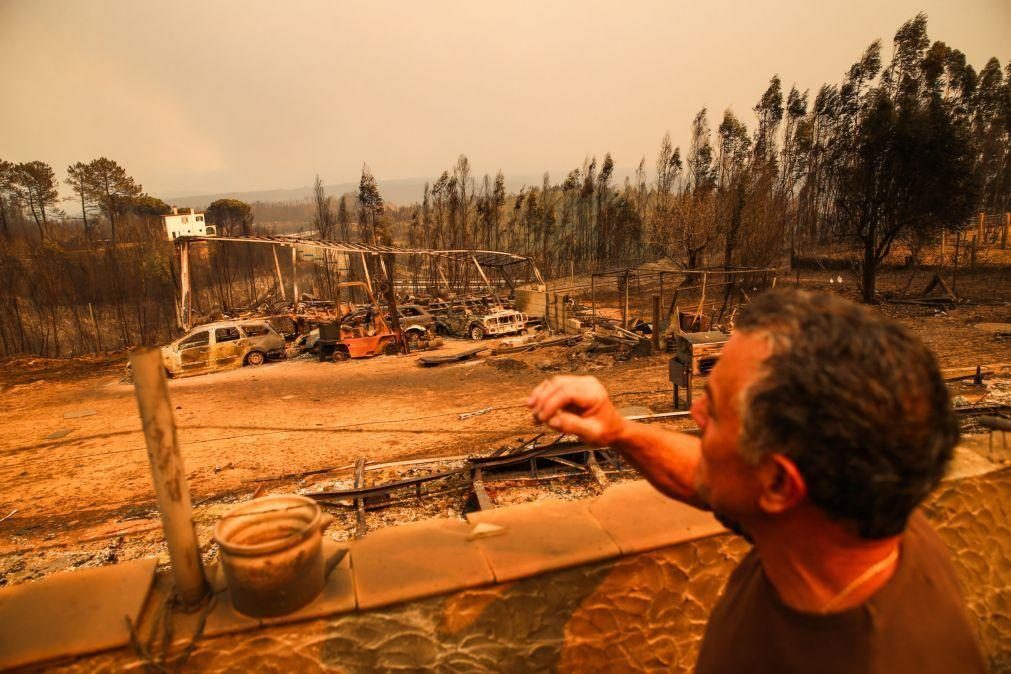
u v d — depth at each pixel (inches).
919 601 21.5
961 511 81.5
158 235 1807.3
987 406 220.1
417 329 764.0
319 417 401.4
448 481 211.8
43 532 219.6
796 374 19.6
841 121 1632.6
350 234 2288.4
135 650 52.6
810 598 22.3
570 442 207.3
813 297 23.1
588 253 2134.6
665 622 70.8
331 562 64.7
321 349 671.8
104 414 455.5
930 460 19.1
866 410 17.8
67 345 1213.1
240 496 235.8
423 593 60.1
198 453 321.4
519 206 2287.2
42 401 534.0
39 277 1285.7
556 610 66.1
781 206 1315.2
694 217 1331.2
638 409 283.9
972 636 22.2
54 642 52.0
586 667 68.4
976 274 995.9
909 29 1545.3
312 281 1844.2
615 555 66.2
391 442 317.4
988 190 1619.1
